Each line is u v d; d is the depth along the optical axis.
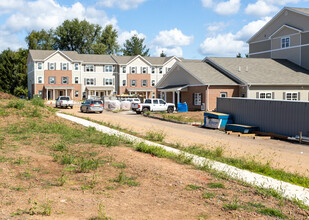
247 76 36.69
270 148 15.52
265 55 49.00
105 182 7.64
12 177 7.65
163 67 73.44
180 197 6.76
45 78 63.59
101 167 9.14
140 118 29.52
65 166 9.09
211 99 35.81
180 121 26.47
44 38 87.44
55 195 6.50
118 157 10.66
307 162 12.45
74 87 66.38
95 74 68.81
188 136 18.78
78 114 32.81
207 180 8.39
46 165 9.10
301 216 5.95
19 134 14.64
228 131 20.62
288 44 44.78
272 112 19.89
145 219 5.43
